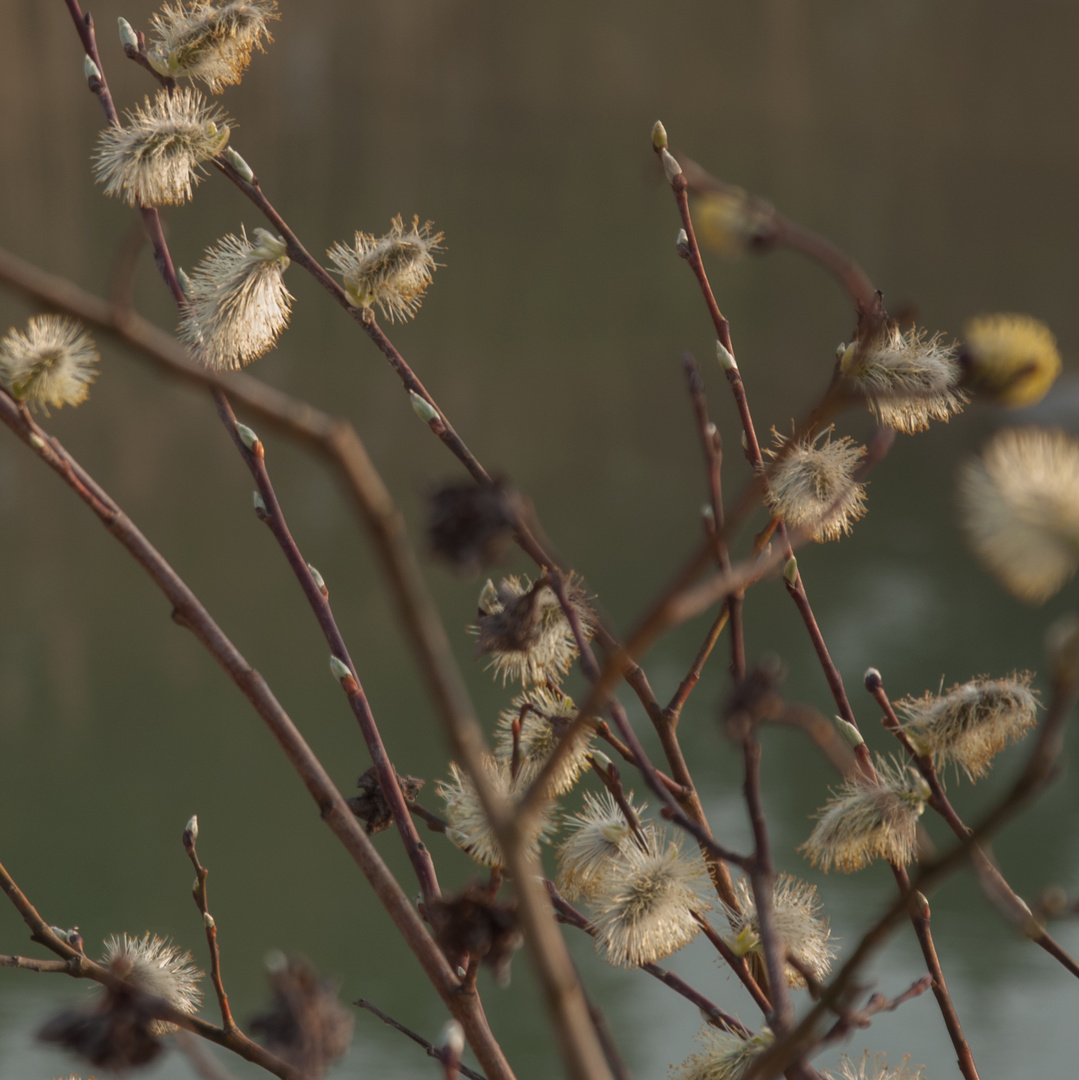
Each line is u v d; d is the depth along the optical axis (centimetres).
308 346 1844
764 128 3262
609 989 452
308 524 1245
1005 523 87
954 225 2442
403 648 962
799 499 117
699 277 119
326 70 3456
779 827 586
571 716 114
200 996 115
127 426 1543
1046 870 597
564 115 3425
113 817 727
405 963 560
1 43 2417
